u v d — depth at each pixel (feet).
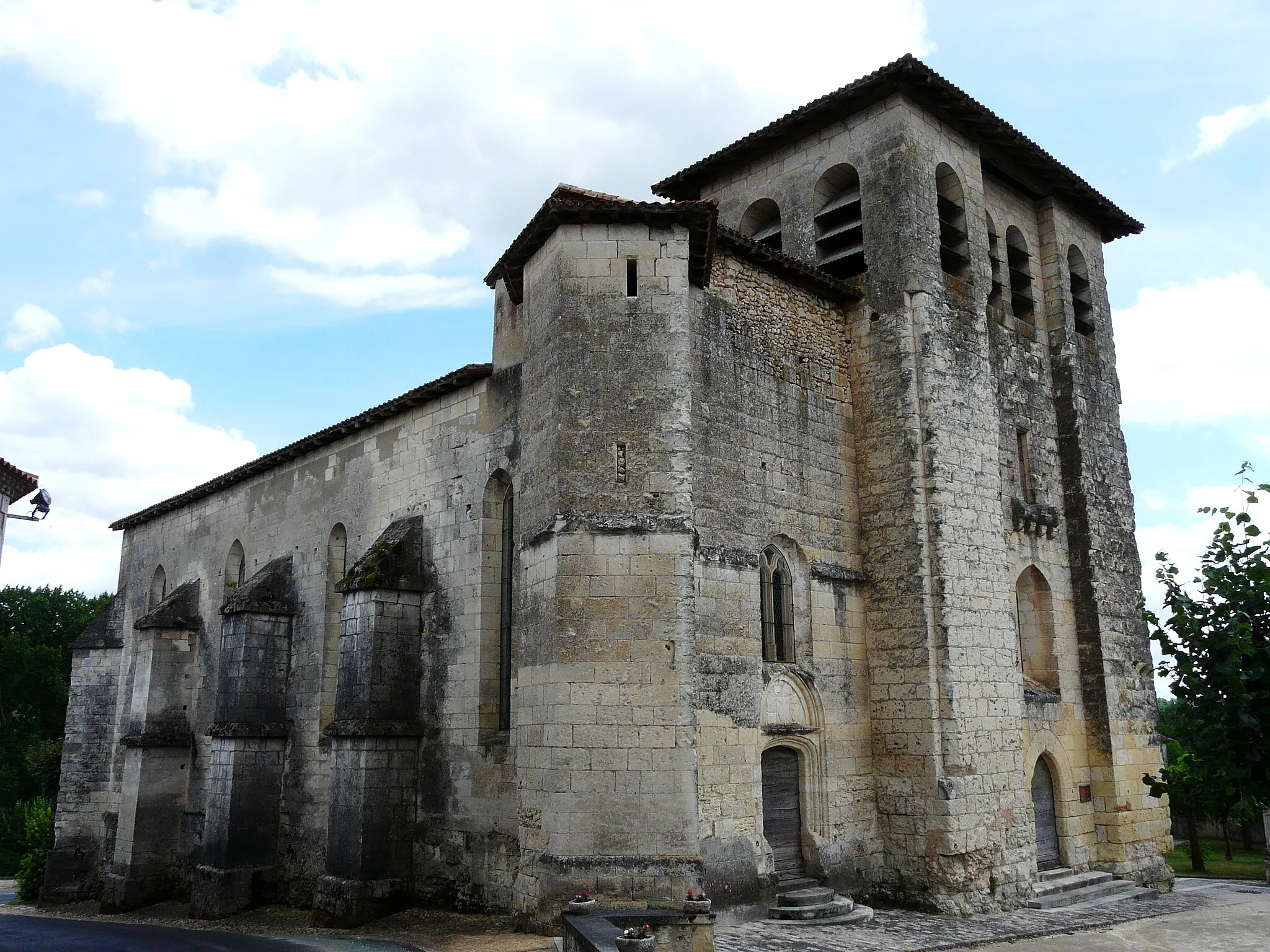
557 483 54.03
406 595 69.00
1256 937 59.98
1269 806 29.12
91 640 108.47
